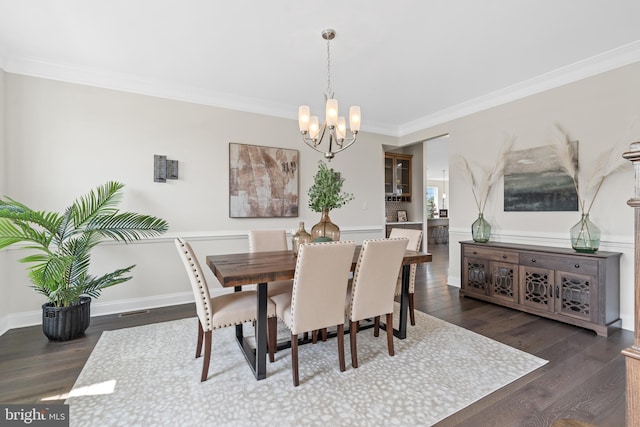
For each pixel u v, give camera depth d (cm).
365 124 493
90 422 162
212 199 377
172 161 354
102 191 302
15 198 289
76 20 229
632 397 67
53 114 303
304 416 167
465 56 285
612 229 289
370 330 288
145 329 285
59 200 305
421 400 180
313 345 255
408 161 673
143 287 343
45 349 244
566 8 216
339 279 204
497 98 377
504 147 374
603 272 265
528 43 263
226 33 247
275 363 224
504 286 344
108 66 305
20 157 290
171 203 355
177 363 223
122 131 331
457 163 430
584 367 215
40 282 238
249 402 179
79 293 267
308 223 444
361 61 293
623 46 268
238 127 393
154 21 230
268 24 234
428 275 511
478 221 382
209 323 202
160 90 347
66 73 305
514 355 233
